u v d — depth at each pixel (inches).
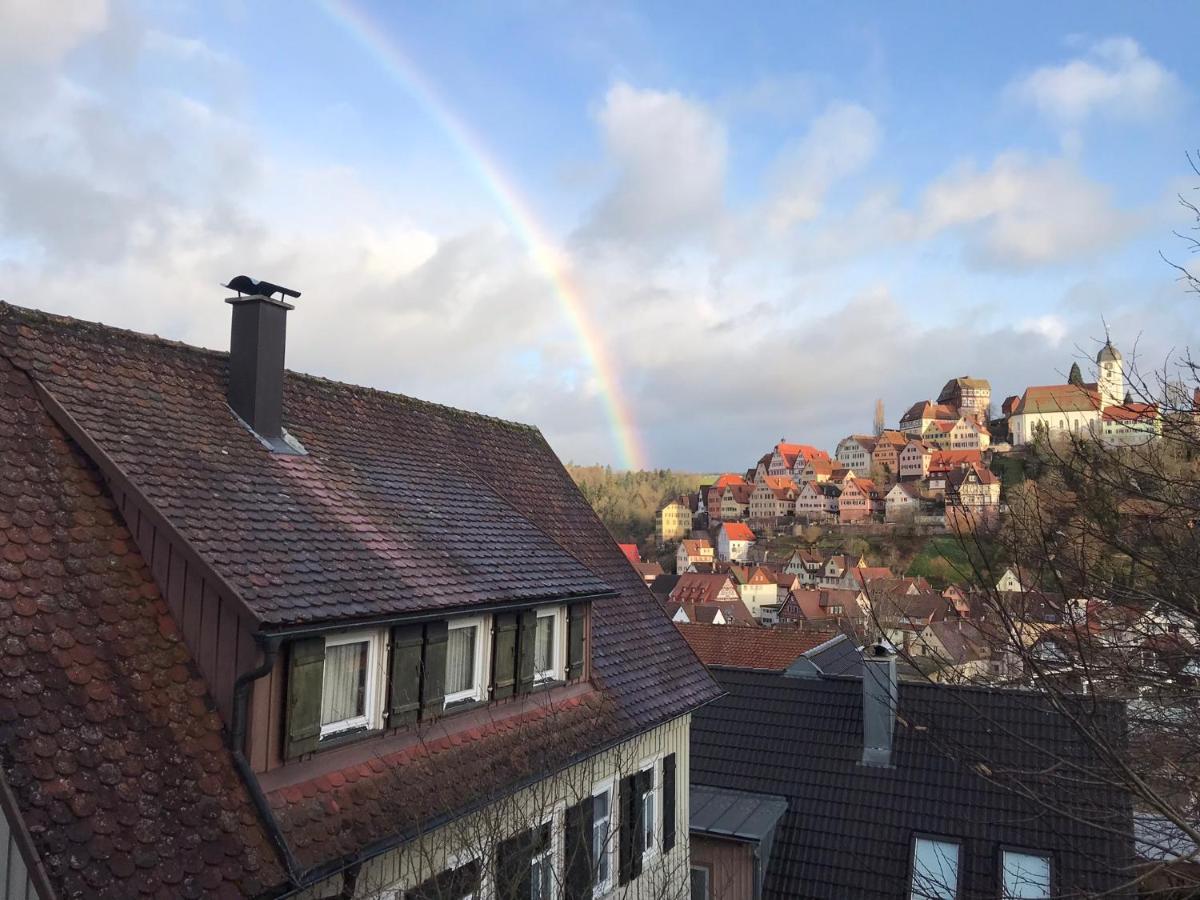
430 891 351.3
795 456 7234.3
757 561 5359.3
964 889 597.3
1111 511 350.6
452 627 405.1
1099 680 358.9
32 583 275.6
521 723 436.8
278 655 299.4
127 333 399.5
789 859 669.9
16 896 224.4
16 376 334.0
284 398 475.8
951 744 365.1
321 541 362.0
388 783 338.3
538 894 419.5
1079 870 593.3
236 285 428.5
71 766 243.9
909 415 6943.9
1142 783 284.0
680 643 673.6
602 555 684.1
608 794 516.7
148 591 303.6
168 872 242.4
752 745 780.6
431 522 452.1
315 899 301.3
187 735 277.0
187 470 349.4
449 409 658.2
